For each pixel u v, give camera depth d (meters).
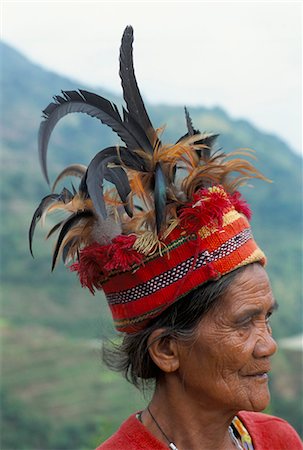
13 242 42.28
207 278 1.96
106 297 2.12
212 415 2.06
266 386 2.02
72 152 54.34
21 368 31.42
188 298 1.98
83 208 2.03
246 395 1.99
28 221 43.88
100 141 56.19
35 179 48.69
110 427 7.48
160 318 2.02
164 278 1.98
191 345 1.99
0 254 41.47
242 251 1.99
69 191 2.10
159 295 1.99
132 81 2.02
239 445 2.22
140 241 1.97
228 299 1.97
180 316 1.99
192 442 2.07
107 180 1.95
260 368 2.00
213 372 1.99
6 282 40.12
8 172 48.62
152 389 2.16
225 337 1.97
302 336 33.44
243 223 2.02
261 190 49.81
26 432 27.44
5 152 51.97
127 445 2.09
